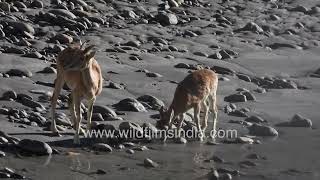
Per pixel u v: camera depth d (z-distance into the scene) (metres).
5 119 19.34
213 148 17.98
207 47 32.31
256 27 36.50
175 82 25.44
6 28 32.44
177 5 41.47
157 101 22.25
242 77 26.83
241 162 16.62
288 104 23.09
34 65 26.22
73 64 18.00
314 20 39.34
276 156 17.25
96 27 35.03
